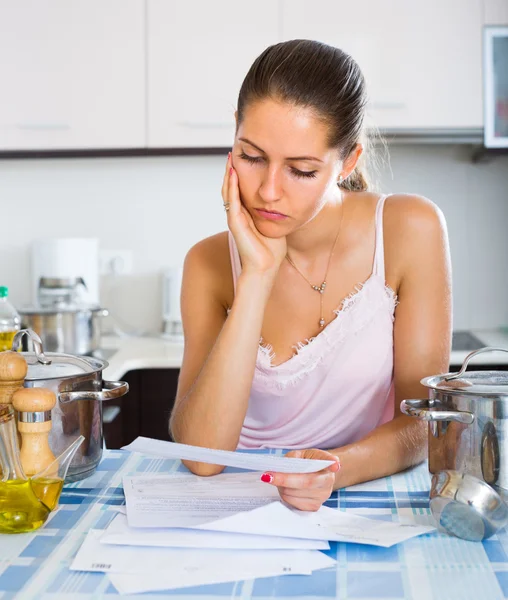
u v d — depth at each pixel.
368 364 1.47
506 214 2.97
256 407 1.55
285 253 1.36
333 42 2.62
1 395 1.12
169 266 3.01
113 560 0.92
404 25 2.61
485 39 2.60
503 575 0.88
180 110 2.67
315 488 1.07
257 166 1.18
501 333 2.91
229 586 0.87
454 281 3.00
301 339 1.50
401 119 2.64
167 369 2.49
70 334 2.43
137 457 1.34
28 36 2.66
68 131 2.68
